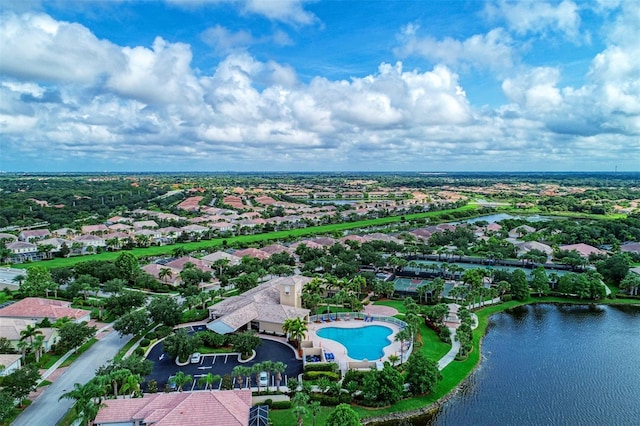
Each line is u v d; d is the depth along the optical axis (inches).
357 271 7332.7
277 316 4977.9
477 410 3577.8
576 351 4744.1
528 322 5634.8
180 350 4092.0
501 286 6343.5
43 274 6309.1
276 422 3240.7
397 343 4753.9
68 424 3095.5
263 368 3595.0
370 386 3526.1
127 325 4532.5
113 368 3474.4
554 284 6899.6
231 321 4753.9
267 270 7598.4
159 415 2837.1
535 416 3506.4
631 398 3782.0
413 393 3722.9
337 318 5487.2
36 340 4067.4
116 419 2859.3
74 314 5118.1
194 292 6127.0
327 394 3592.5
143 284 6761.8
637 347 4857.3
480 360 4483.3
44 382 3737.7
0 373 3666.3
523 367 4345.5
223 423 2770.7
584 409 3612.2
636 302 6412.4
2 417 3043.8
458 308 5644.7
